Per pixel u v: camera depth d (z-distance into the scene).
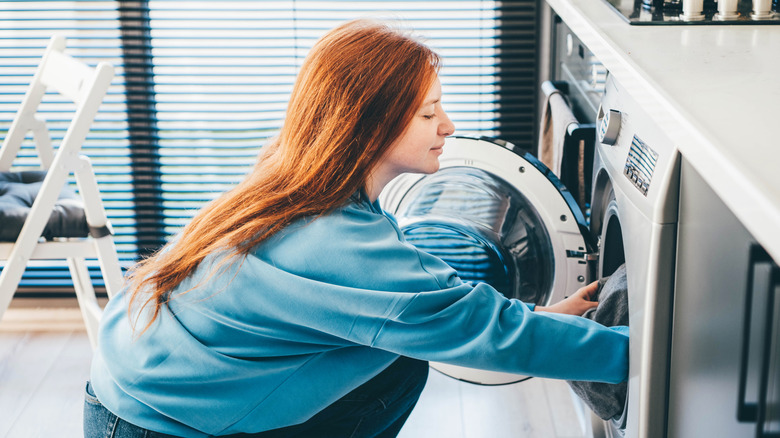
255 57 2.88
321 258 1.18
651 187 1.23
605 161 1.56
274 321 1.20
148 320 1.29
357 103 1.19
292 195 1.22
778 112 1.02
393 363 1.42
